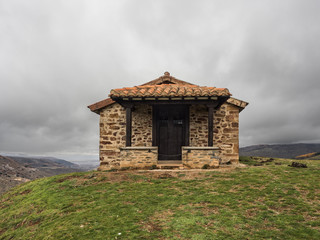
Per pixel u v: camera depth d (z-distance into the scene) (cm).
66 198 584
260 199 504
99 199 553
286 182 621
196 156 839
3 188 3484
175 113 1065
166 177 721
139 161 844
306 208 447
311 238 333
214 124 1061
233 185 612
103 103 1059
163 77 1144
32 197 661
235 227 375
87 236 373
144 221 413
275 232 355
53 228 431
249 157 1490
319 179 643
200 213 437
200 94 823
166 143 1054
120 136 1059
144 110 1068
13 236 464
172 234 357
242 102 1054
